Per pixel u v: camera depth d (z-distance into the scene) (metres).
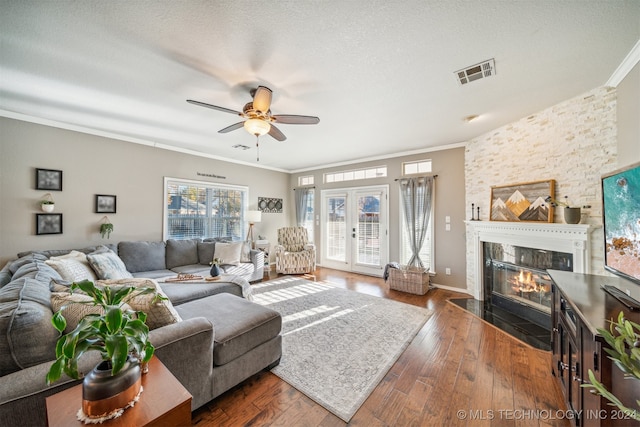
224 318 1.92
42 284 1.51
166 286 2.92
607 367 1.06
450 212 4.21
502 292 3.38
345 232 5.64
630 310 1.27
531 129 2.94
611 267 1.72
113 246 3.61
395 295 3.88
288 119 2.42
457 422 1.50
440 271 4.32
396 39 1.68
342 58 1.88
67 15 1.46
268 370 1.99
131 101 2.63
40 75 2.13
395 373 1.96
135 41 1.70
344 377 1.90
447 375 1.93
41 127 3.14
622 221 1.59
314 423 1.49
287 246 5.65
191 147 4.50
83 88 2.35
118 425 0.80
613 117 2.19
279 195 6.46
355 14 1.46
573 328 1.44
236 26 1.56
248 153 4.91
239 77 2.15
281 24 1.54
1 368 1.00
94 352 1.17
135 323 0.95
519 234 3.00
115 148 3.79
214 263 3.46
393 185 4.91
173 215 4.53
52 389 0.99
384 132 3.58
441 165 4.32
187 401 0.92
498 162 3.38
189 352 1.42
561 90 2.36
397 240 4.84
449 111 2.84
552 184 2.70
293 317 3.01
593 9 1.40
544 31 1.58
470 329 2.72
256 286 4.36
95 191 3.59
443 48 1.76
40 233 3.12
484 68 2.00
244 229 5.68
